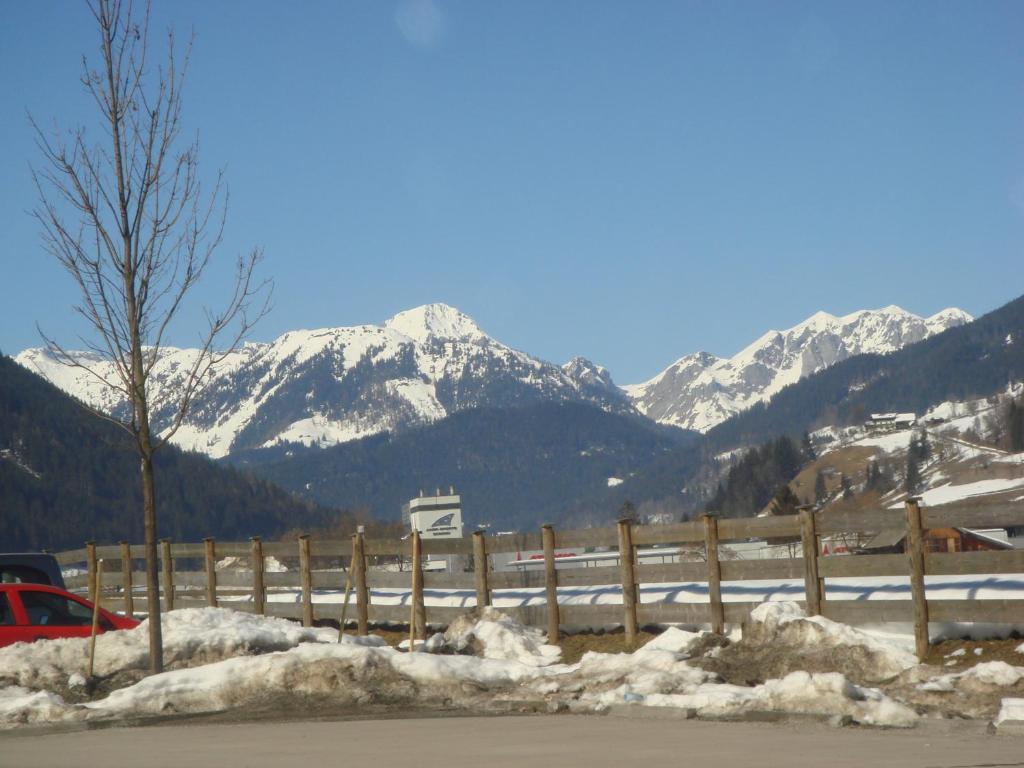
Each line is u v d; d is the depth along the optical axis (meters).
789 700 11.73
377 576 21.31
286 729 12.34
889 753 9.24
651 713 12.15
